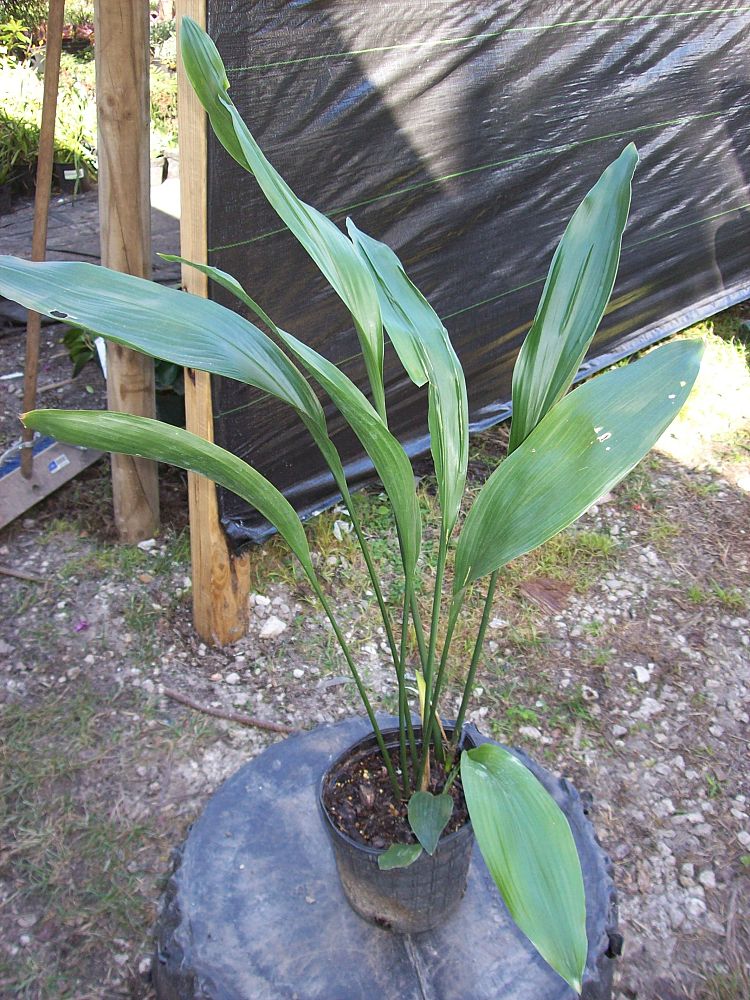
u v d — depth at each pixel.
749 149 2.72
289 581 2.05
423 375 0.98
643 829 1.58
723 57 2.38
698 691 1.85
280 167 1.54
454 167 1.88
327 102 1.54
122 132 1.57
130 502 2.08
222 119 0.86
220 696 1.78
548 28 1.88
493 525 0.85
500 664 1.89
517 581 2.11
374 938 1.22
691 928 1.43
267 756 1.47
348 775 1.16
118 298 0.90
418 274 1.99
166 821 1.56
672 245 2.72
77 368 2.47
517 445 0.98
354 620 1.98
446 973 1.18
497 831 0.80
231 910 1.25
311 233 0.88
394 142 1.72
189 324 0.92
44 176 1.65
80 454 2.16
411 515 0.94
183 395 2.18
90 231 3.54
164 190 3.73
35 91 4.40
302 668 1.86
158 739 1.69
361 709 1.77
